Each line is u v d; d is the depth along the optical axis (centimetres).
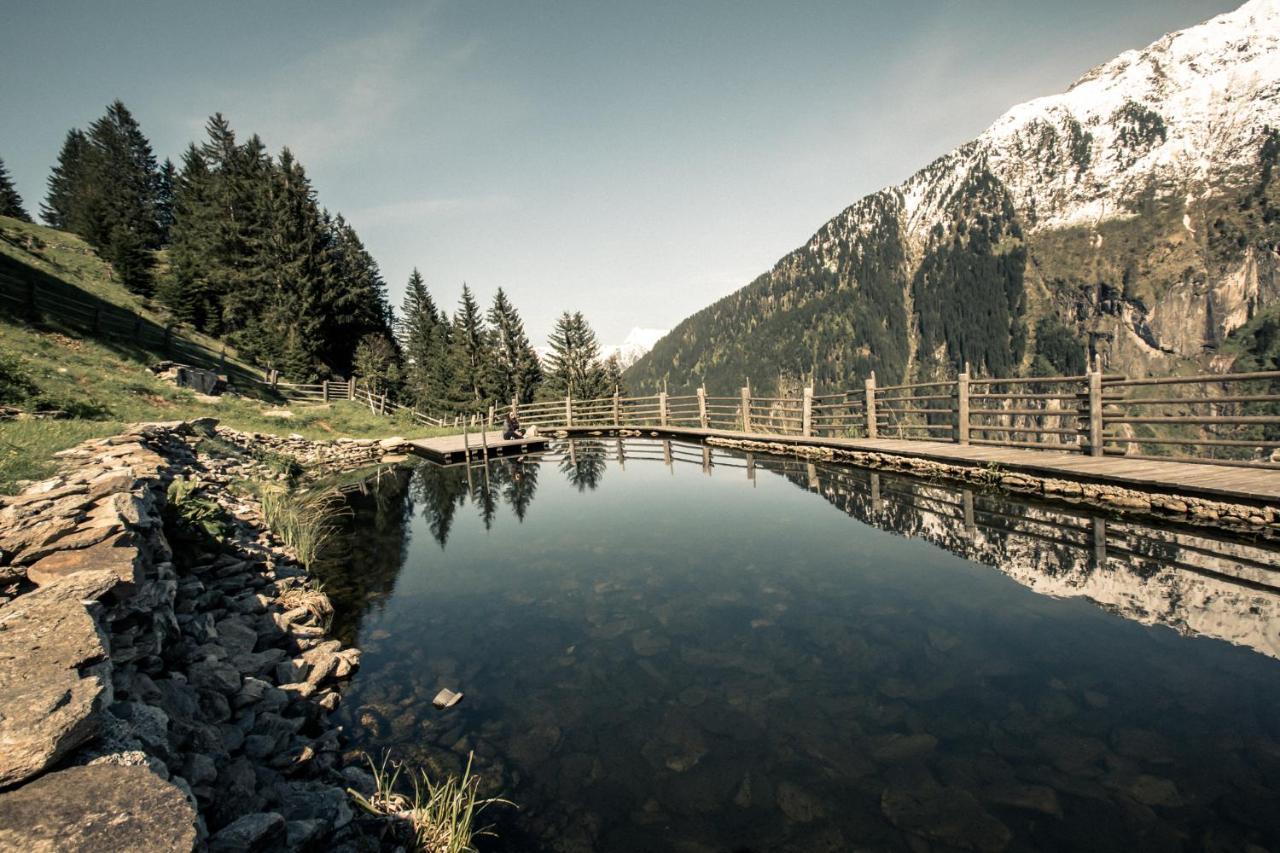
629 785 352
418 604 661
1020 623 534
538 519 1052
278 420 2308
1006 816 310
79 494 511
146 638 362
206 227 5538
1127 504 859
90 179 7119
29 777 180
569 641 553
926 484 1147
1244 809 303
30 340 1895
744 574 707
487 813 330
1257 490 729
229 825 233
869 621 558
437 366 6706
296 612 590
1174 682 425
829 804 327
